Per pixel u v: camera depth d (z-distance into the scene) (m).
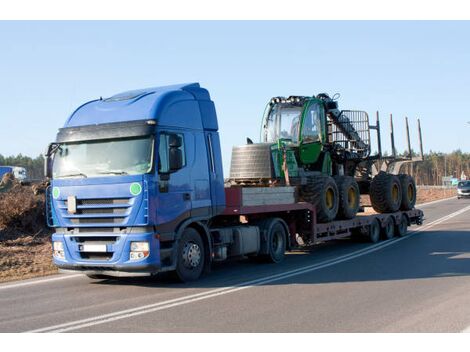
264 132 15.73
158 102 9.48
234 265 12.21
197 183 10.12
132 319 7.10
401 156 19.62
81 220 9.38
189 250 9.95
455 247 14.87
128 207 8.98
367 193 18.84
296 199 13.51
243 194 11.26
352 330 6.45
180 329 6.57
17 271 11.66
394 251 14.27
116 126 9.38
